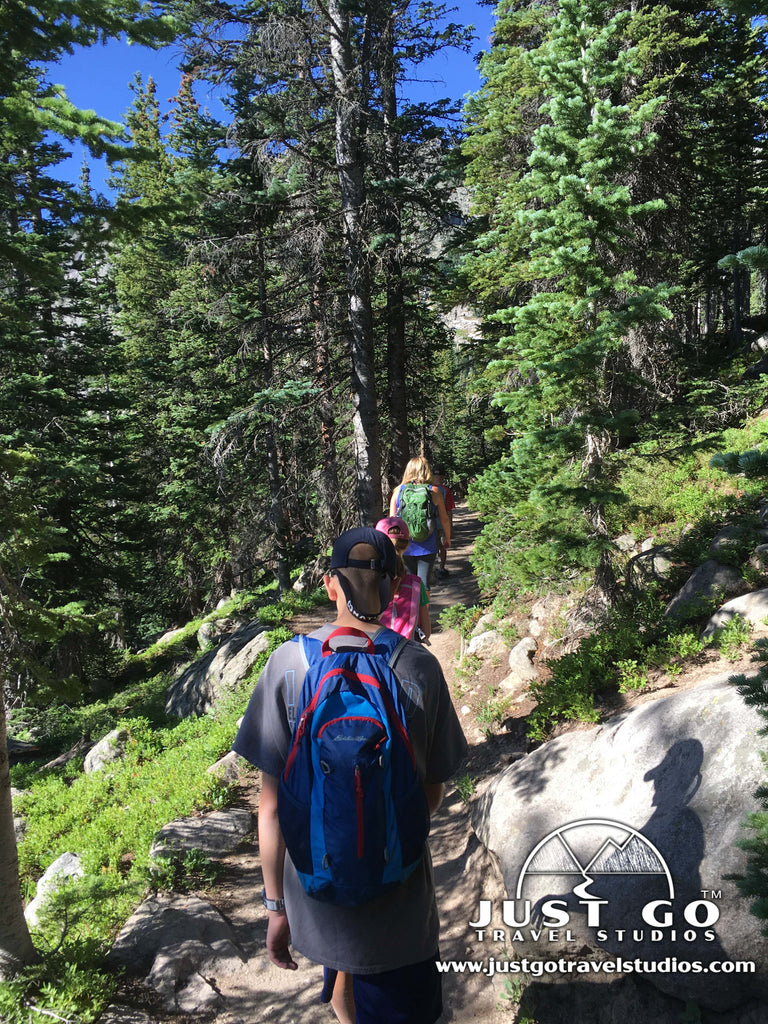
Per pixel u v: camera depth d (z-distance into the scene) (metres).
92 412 24.12
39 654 19.47
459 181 20.12
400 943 2.05
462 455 31.59
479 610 10.77
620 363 8.86
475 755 7.18
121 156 7.01
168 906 5.86
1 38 6.12
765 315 30.38
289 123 16.67
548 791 5.05
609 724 5.36
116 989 5.03
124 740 12.21
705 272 26.55
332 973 2.42
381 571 2.29
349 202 16.39
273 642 13.45
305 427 20.64
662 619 6.86
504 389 14.45
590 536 7.15
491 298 18.73
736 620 5.87
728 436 10.65
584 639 7.07
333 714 2.00
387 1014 2.10
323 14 15.35
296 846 1.95
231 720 10.57
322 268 17.27
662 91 13.02
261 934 5.65
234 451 19.89
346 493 19.20
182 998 4.96
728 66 15.29
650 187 13.12
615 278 6.82
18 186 7.48
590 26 6.66
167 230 20.27
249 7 15.08
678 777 4.37
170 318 27.17
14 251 7.19
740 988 3.59
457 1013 4.61
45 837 8.95
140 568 29.30
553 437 6.90
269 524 22.22
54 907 5.46
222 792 7.84
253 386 23.05
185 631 27.17
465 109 18.86
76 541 21.64
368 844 1.89
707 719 4.53
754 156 22.31
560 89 6.82
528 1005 4.40
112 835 7.91
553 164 6.72
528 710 7.36
